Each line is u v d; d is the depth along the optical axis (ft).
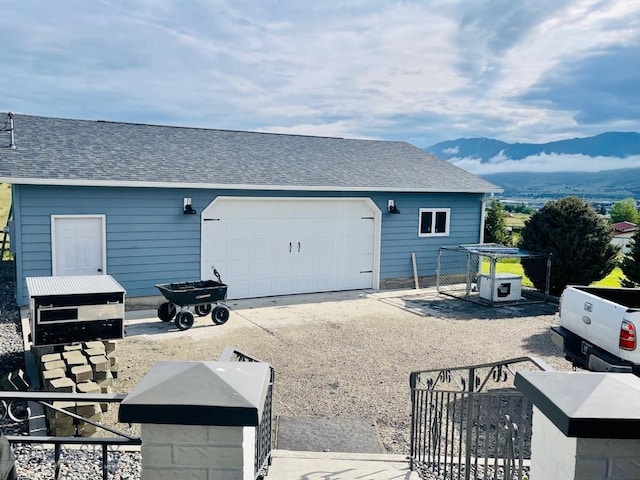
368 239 52.03
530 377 6.82
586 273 49.19
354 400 24.82
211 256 44.24
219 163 47.24
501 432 21.02
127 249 40.70
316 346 33.24
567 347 25.80
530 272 51.75
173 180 41.04
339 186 48.08
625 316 22.31
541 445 6.99
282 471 16.69
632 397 6.21
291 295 48.57
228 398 6.56
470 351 32.94
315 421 22.36
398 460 18.04
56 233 38.17
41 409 21.07
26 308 37.29
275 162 50.98
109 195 39.60
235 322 38.70
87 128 48.62
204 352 31.45
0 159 37.81
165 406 6.48
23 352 28.17
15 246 38.32
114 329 25.41
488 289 47.32
